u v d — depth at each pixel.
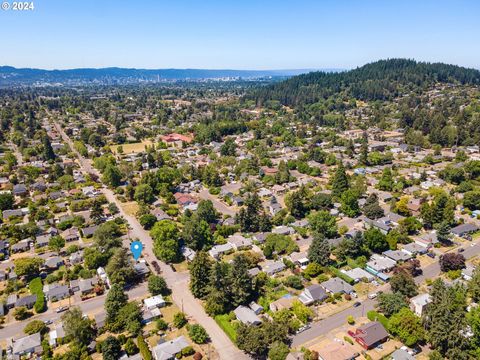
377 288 96.94
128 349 73.75
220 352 75.06
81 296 94.44
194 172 192.00
